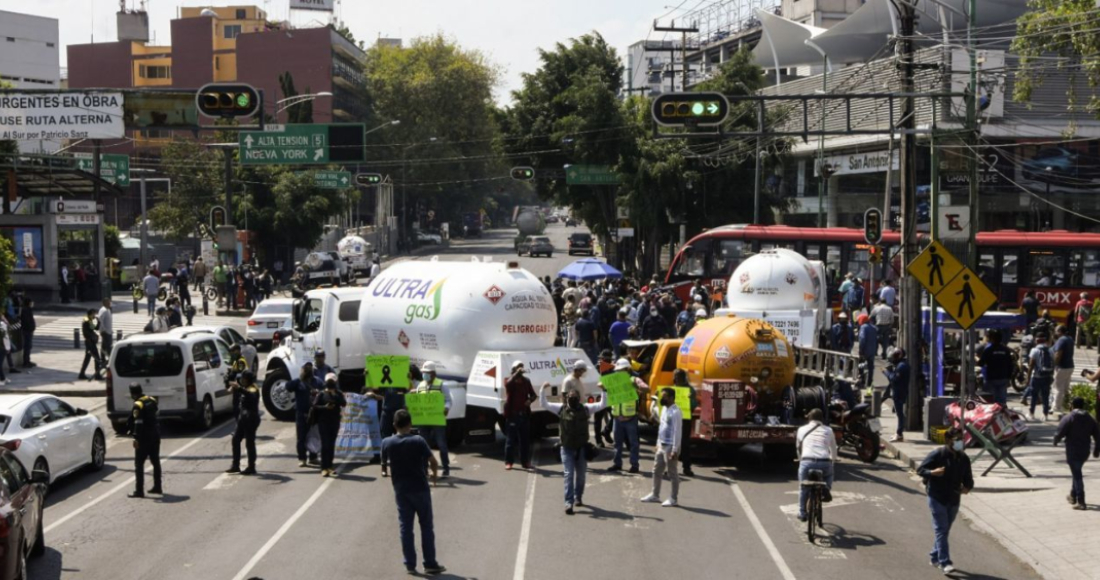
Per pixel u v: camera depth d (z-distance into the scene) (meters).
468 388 21.36
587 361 22.08
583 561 13.76
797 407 20.67
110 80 118.25
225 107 22.80
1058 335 25.39
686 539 14.98
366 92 122.56
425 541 13.13
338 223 110.06
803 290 29.73
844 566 13.73
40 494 13.98
